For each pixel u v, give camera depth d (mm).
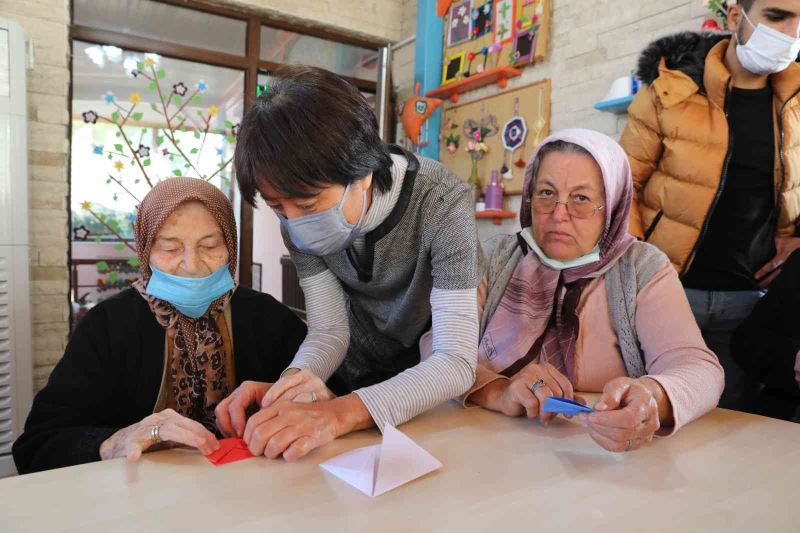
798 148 1610
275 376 1268
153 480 660
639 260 1141
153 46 3273
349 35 3896
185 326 1151
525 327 1176
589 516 588
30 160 2777
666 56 1798
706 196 1610
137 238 1104
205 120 3580
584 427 873
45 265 2836
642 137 1768
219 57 3457
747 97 1634
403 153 1001
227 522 562
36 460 926
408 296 1091
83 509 584
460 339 913
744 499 634
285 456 718
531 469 708
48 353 2859
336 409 805
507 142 3021
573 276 1158
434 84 3516
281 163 745
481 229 3188
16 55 2328
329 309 1121
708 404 897
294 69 811
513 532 553
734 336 1397
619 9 2451
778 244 1666
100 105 3264
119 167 3324
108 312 1123
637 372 1096
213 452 746
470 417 917
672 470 713
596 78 2566
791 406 1270
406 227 982
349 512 588
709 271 1665
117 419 1118
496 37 3088
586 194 1090
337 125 759
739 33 1597
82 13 3223
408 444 726
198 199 1070
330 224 871
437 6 3430
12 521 556
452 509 598
